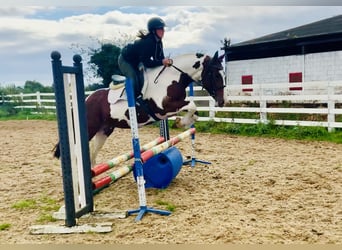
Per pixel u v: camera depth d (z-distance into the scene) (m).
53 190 6.07
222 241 3.71
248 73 18.02
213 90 5.71
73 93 4.51
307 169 6.75
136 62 5.52
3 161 8.73
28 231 4.28
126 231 4.12
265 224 4.14
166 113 5.67
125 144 10.97
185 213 4.62
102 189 5.92
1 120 20.62
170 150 6.08
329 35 14.96
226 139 10.94
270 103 15.73
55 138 12.62
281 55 16.92
